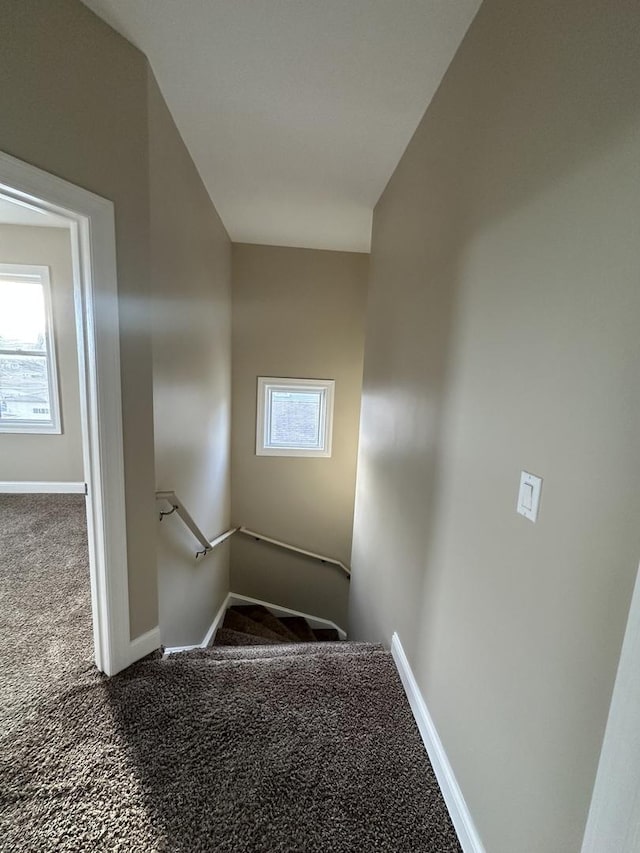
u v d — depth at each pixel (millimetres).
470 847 1031
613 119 625
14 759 1228
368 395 2754
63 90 1204
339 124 1781
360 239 3387
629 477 591
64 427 3648
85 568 2400
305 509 4062
